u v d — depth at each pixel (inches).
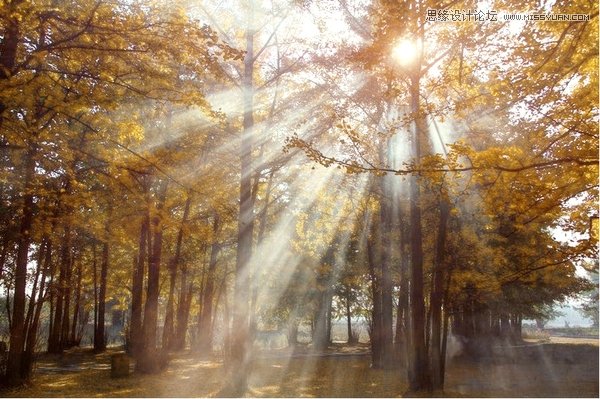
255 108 636.1
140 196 413.7
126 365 673.6
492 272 547.8
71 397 490.6
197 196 475.8
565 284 606.9
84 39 350.9
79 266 986.7
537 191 266.7
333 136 611.8
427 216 629.3
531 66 259.0
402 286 715.4
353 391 579.5
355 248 1055.0
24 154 416.2
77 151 386.0
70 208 497.7
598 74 261.4
